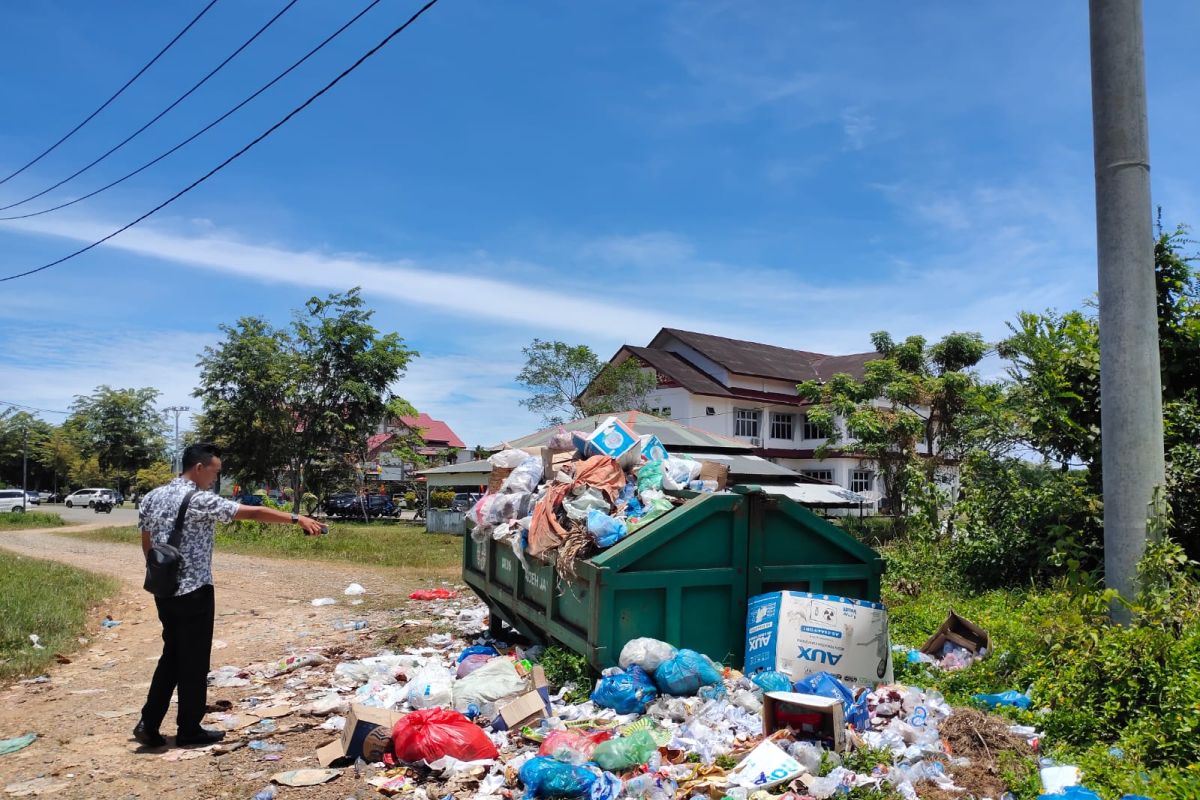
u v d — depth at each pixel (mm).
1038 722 5062
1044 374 10039
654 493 6770
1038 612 7344
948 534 12102
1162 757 4531
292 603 12156
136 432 78562
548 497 6707
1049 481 10438
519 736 5062
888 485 25375
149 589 5188
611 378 33688
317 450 43188
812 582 6289
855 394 26609
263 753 5188
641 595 5695
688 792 4094
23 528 33688
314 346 43719
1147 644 5230
